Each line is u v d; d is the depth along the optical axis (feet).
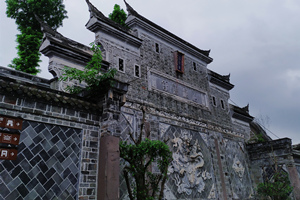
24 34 71.20
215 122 70.79
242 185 70.13
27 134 24.16
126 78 50.03
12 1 72.49
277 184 62.59
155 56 59.16
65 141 26.76
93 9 50.44
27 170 23.15
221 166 64.69
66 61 42.16
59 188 24.76
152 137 49.70
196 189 55.01
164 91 57.72
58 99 26.76
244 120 87.20
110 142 28.43
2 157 21.86
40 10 74.33
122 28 52.80
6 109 23.39
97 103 31.01
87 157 27.71
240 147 77.00
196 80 69.97
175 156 53.21
